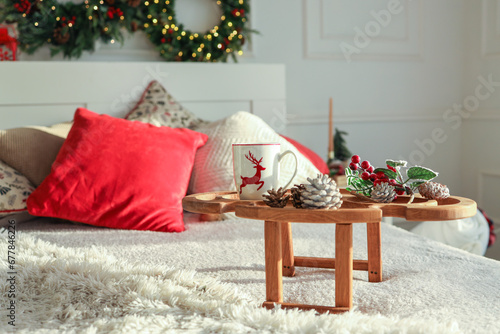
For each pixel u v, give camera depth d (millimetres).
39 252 1008
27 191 1617
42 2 2240
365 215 639
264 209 675
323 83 2961
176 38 2486
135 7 2436
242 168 878
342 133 2750
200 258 1067
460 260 1023
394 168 822
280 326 636
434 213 667
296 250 1122
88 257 987
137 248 1177
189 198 835
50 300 772
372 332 609
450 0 3268
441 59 3279
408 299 779
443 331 606
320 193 681
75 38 2352
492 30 3076
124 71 2312
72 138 1599
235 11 2596
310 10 2879
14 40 2232
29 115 2186
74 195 1475
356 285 874
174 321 670
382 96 3125
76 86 2244
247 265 998
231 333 625
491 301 760
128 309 716
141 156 1552
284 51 2848
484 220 2320
